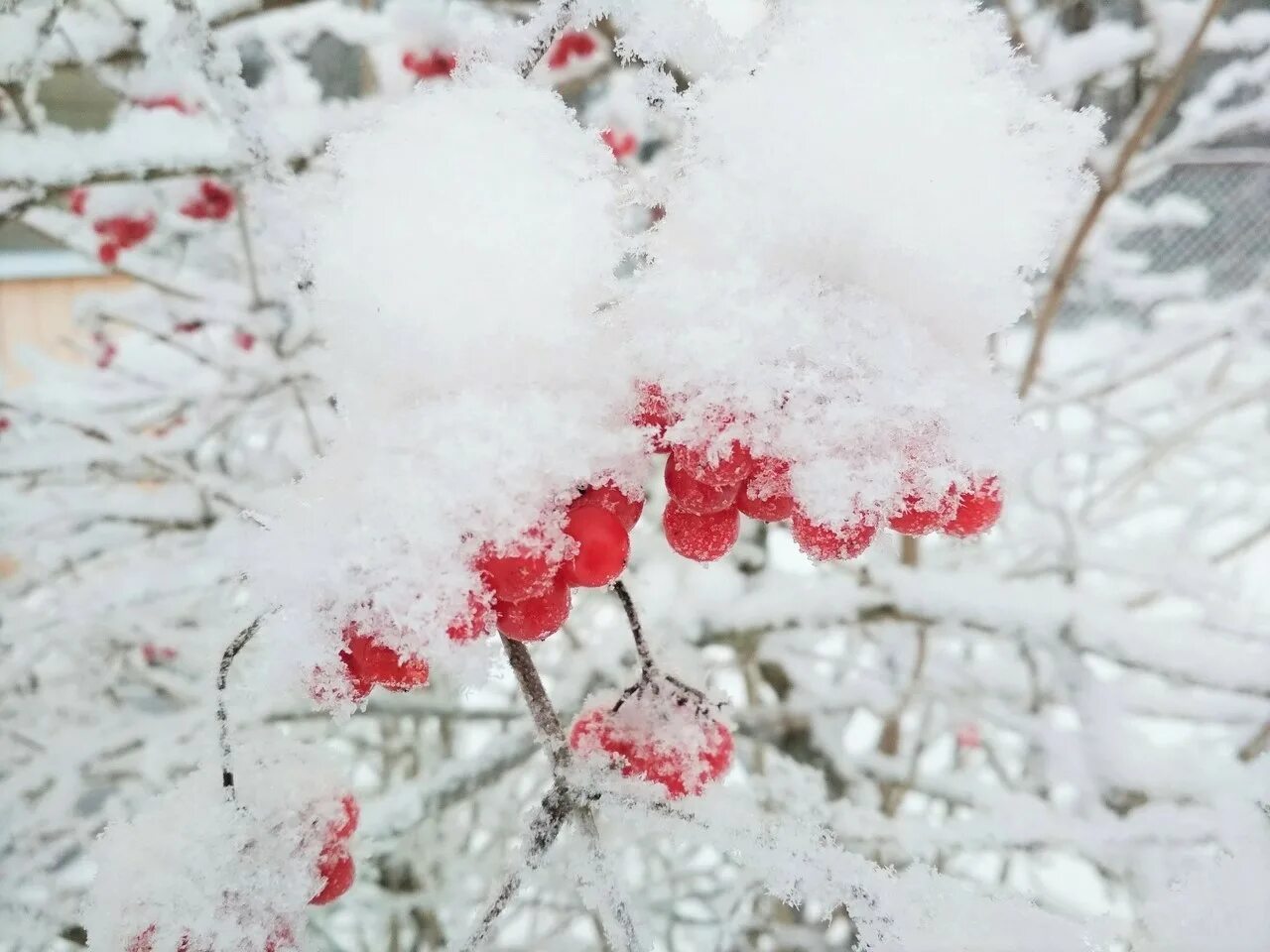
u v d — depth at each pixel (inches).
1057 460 14.8
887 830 11.1
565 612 4.6
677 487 4.8
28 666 14.0
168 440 13.8
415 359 4.5
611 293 4.7
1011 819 10.9
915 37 4.5
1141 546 16.6
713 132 4.6
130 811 13.0
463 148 4.5
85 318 17.0
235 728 11.1
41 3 10.3
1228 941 5.0
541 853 5.8
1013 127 4.5
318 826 5.9
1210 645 9.2
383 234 4.4
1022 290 4.6
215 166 8.1
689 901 17.7
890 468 4.4
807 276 4.6
